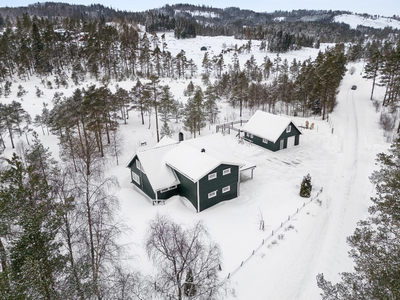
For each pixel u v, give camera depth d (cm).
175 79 9162
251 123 4378
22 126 5169
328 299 1363
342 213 2570
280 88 6481
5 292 983
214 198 2738
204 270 1572
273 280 1836
